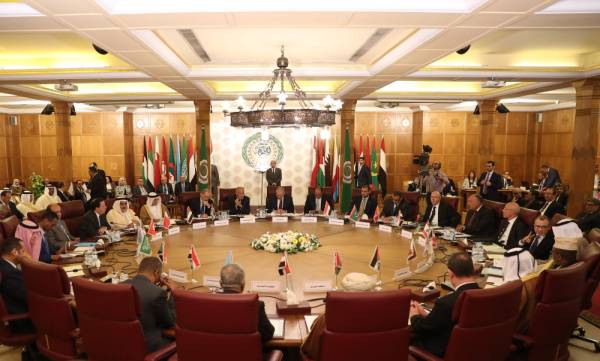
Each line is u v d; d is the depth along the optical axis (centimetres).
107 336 252
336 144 1111
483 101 967
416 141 1250
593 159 663
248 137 1205
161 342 270
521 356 290
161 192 1005
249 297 227
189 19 341
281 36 470
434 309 257
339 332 229
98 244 462
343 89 769
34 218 505
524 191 1020
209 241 502
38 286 286
